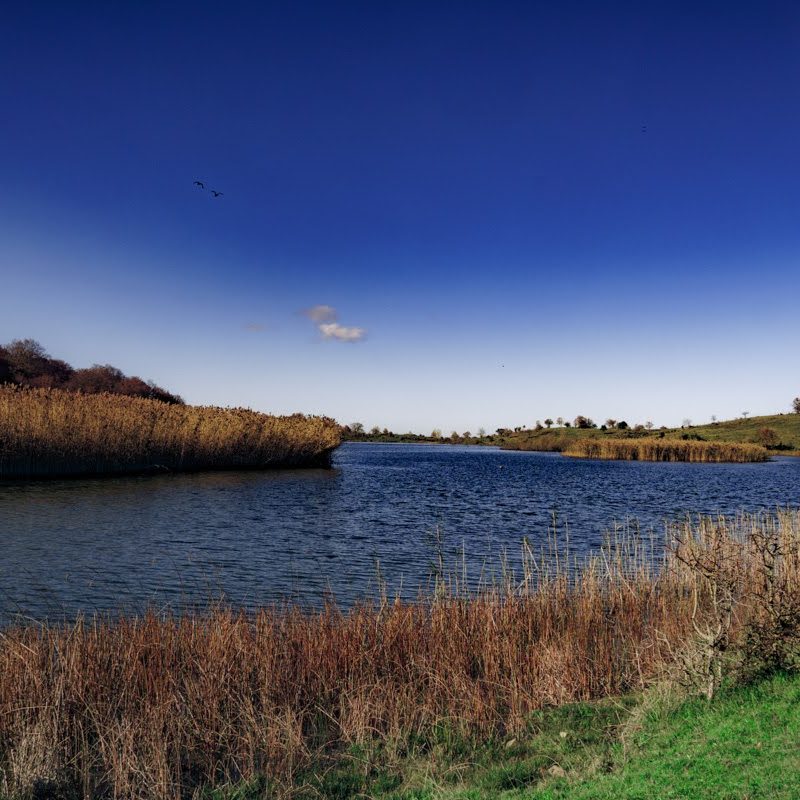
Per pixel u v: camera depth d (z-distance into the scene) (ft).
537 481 157.07
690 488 143.13
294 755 23.57
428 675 29.07
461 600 35.76
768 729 20.31
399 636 31.58
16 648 26.48
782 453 343.87
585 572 41.47
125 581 47.60
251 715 25.02
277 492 109.09
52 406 108.47
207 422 136.15
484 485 143.74
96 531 65.77
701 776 17.87
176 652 28.94
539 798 18.94
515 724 26.05
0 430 100.07
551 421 522.88
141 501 88.12
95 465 115.24
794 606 26.48
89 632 29.96
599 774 20.10
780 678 24.91
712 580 27.66
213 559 56.24
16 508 77.41
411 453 342.64
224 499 95.55
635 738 22.58
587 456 302.04
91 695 25.17
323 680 28.27
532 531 78.59
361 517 86.48
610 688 29.22
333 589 47.93
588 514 95.76
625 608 37.35
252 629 32.24
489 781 21.27
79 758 22.88
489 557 61.52
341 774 22.91
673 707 24.32
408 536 72.69
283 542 65.82
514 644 31.19
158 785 20.92
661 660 30.12
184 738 24.21
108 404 119.96
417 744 25.14
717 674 24.90
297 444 159.74
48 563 51.90
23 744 21.25
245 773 22.93
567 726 25.25
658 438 373.81
